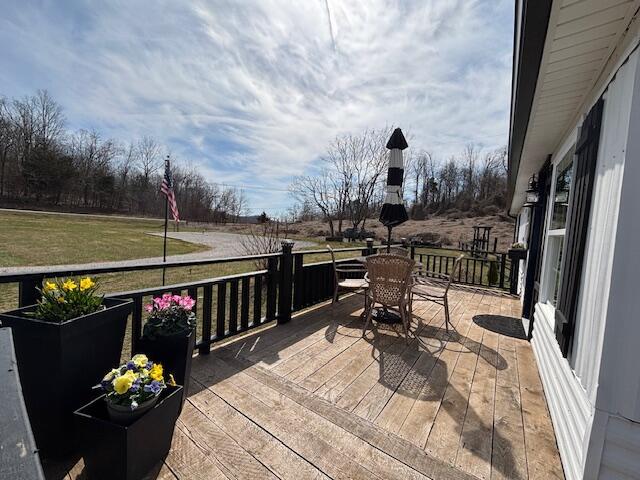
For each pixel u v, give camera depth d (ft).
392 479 4.66
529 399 6.96
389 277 10.09
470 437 5.63
